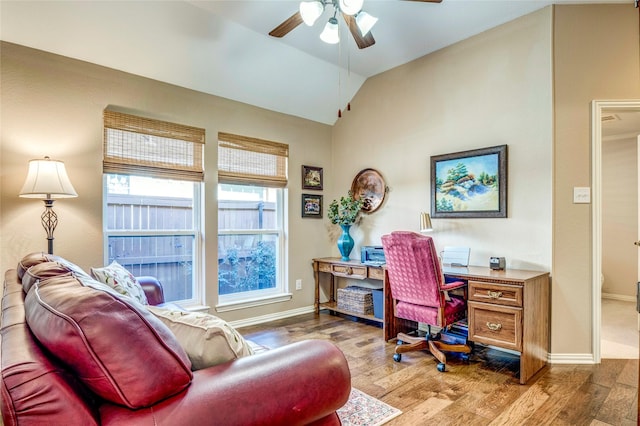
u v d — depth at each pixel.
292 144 4.25
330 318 4.08
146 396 0.81
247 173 3.86
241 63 3.42
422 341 2.90
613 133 4.98
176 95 3.34
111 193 3.10
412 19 2.99
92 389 0.81
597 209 2.72
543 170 2.84
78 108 2.81
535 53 2.89
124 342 0.81
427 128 3.63
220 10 2.83
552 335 2.77
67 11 2.53
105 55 2.87
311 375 1.05
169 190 3.44
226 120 3.69
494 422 1.96
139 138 3.15
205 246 3.54
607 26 2.74
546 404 2.14
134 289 2.36
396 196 3.92
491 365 2.73
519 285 2.43
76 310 0.80
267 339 3.34
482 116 3.21
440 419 1.99
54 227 2.65
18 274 1.71
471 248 3.26
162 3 2.70
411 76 3.78
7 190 2.53
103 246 2.98
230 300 3.81
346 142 4.49
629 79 2.72
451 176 3.40
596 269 2.72
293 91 3.97
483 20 3.02
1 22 2.43
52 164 2.40
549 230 2.80
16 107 2.56
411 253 2.66
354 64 3.86
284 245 4.23
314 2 2.12
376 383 2.43
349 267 3.89
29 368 0.72
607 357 2.87
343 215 4.14
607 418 1.99
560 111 2.77
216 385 0.92
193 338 1.12
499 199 3.07
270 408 0.95
